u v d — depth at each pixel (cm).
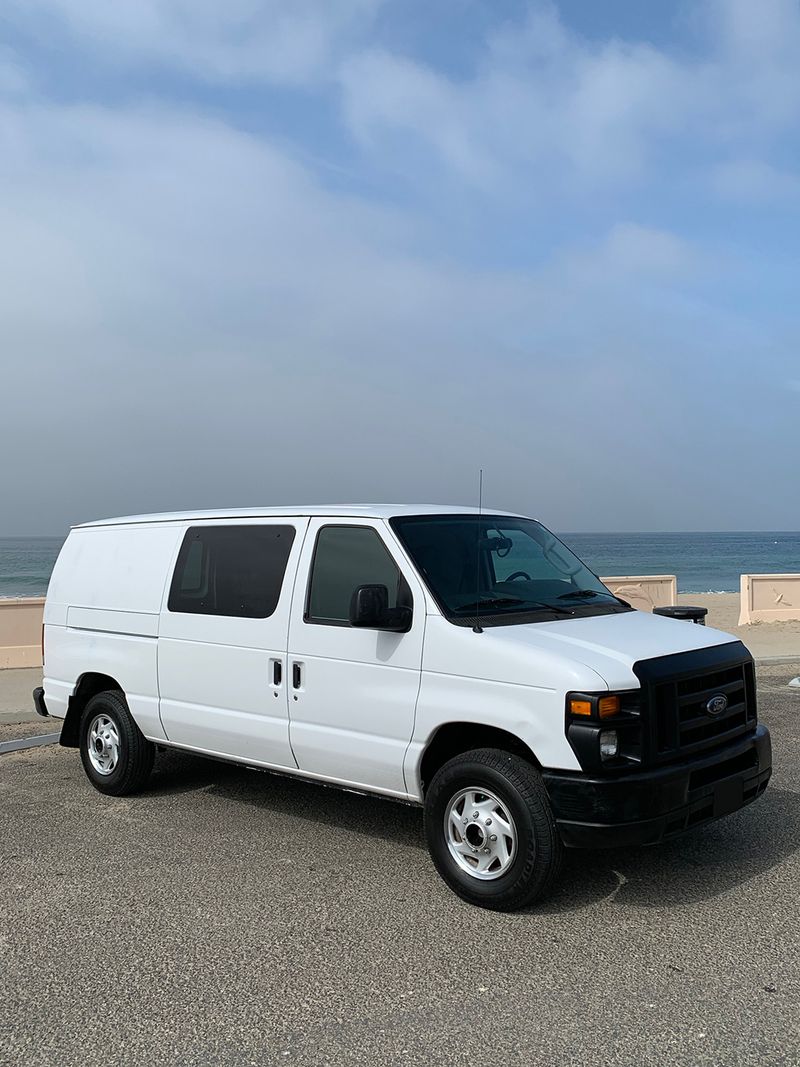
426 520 536
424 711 470
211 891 478
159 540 645
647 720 426
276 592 554
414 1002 359
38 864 521
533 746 429
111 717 659
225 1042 333
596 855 519
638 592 1571
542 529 617
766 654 1317
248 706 561
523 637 455
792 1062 314
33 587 5209
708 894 462
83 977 384
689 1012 348
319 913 448
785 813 594
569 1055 321
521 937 416
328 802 643
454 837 462
